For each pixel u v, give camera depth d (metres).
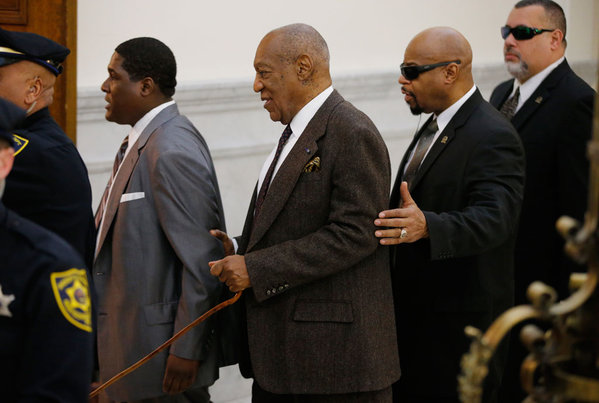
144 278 3.02
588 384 1.32
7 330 1.67
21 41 2.77
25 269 1.69
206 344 3.04
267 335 2.69
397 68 5.47
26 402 1.63
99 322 3.10
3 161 1.73
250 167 4.93
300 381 2.63
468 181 2.98
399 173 3.26
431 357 3.07
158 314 3.03
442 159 3.05
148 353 3.02
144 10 4.55
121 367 3.05
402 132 5.50
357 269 2.67
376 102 5.41
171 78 3.15
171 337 3.04
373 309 2.68
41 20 3.80
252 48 4.94
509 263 3.17
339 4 5.24
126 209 3.04
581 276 1.46
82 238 2.78
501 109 4.10
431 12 5.59
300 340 2.63
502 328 1.37
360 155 2.59
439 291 3.05
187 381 3.01
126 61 3.09
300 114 2.71
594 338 1.38
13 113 1.76
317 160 2.65
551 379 1.39
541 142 3.77
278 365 2.68
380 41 5.43
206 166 3.06
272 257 2.61
